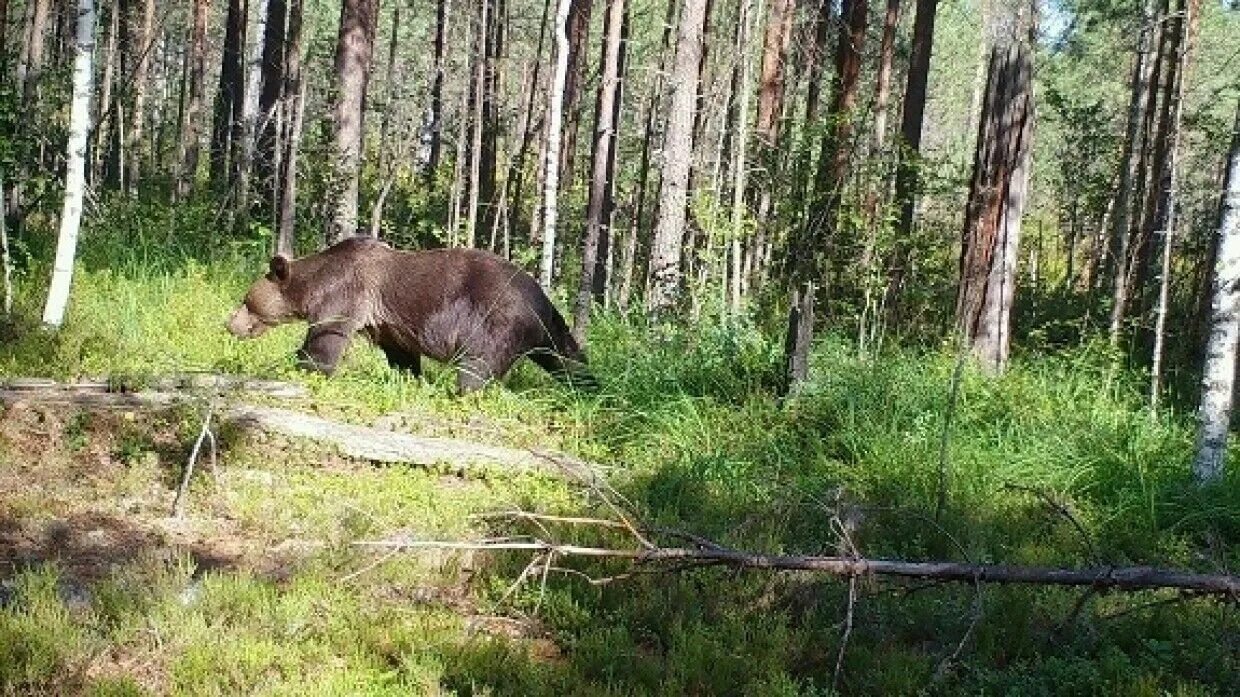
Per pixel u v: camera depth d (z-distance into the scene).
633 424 9.74
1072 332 19.44
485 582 6.49
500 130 24.58
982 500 8.52
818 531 7.58
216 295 13.39
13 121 13.90
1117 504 8.90
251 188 21.48
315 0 26.50
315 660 5.25
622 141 29.25
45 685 4.81
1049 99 22.23
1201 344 17.16
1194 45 17.48
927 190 17.94
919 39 20.70
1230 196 9.10
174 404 8.17
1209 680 5.66
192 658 4.97
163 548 6.55
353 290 10.26
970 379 11.80
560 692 5.17
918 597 6.49
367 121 34.66
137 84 23.14
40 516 6.81
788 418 9.92
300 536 6.95
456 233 18.98
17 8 26.62
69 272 10.23
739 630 5.96
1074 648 5.95
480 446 8.51
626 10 22.66
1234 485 9.11
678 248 14.45
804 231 17.00
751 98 23.73
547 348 10.50
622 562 6.64
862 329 13.11
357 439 8.30
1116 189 21.25
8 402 7.82
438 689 5.10
